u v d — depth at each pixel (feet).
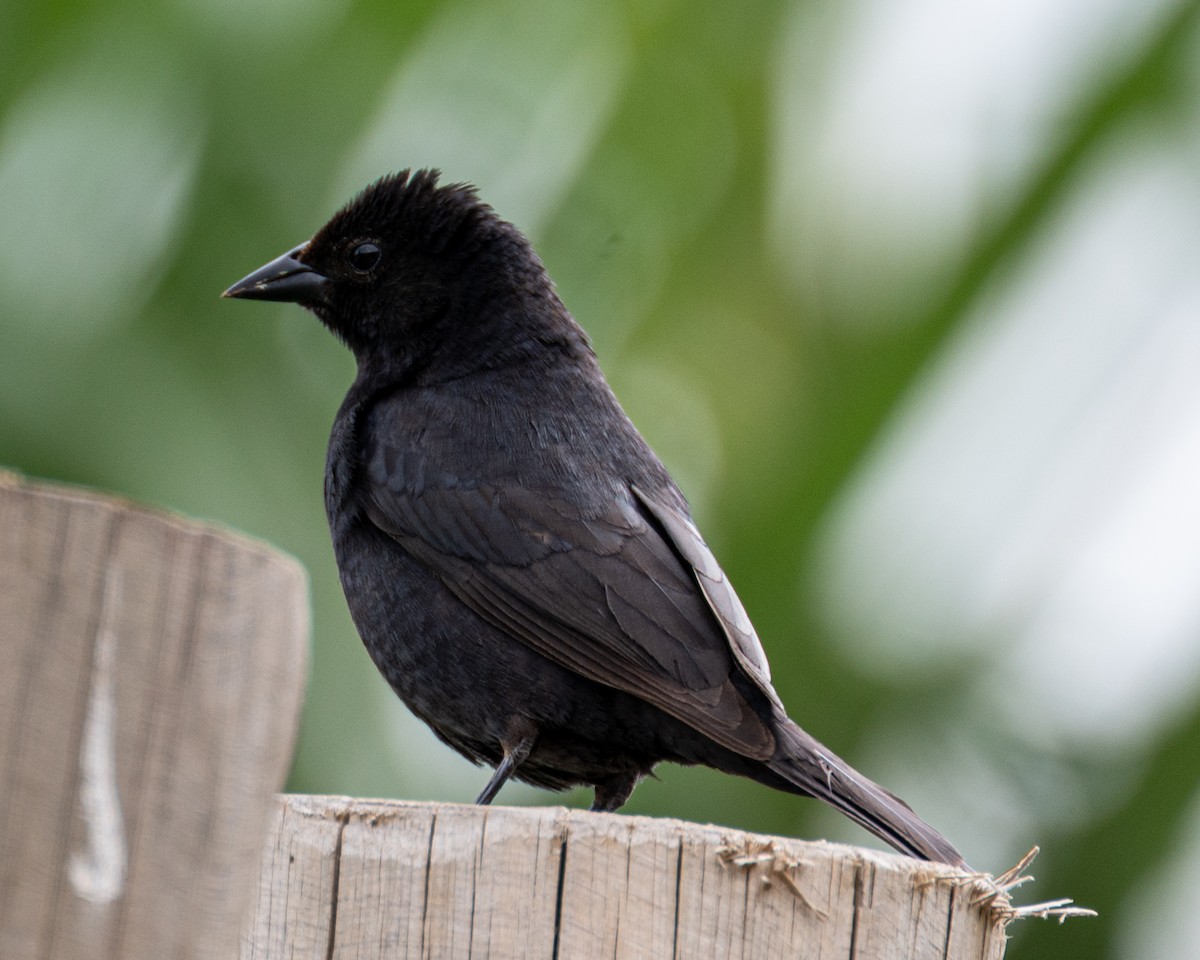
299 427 37.78
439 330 34.09
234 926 14.24
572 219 41.14
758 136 41.32
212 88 36.91
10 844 13.85
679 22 40.37
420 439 32.12
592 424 32.50
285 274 35.60
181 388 36.76
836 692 37.96
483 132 40.29
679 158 41.22
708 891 18.98
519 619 30.04
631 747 30.09
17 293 36.45
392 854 19.16
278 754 14.37
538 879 18.81
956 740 38.78
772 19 40.55
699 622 29.50
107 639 14.07
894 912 19.83
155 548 14.19
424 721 32.24
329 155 37.52
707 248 42.09
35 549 14.07
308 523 37.14
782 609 37.60
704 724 28.02
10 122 37.06
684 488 42.50
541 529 30.45
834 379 39.52
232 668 14.24
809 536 37.76
